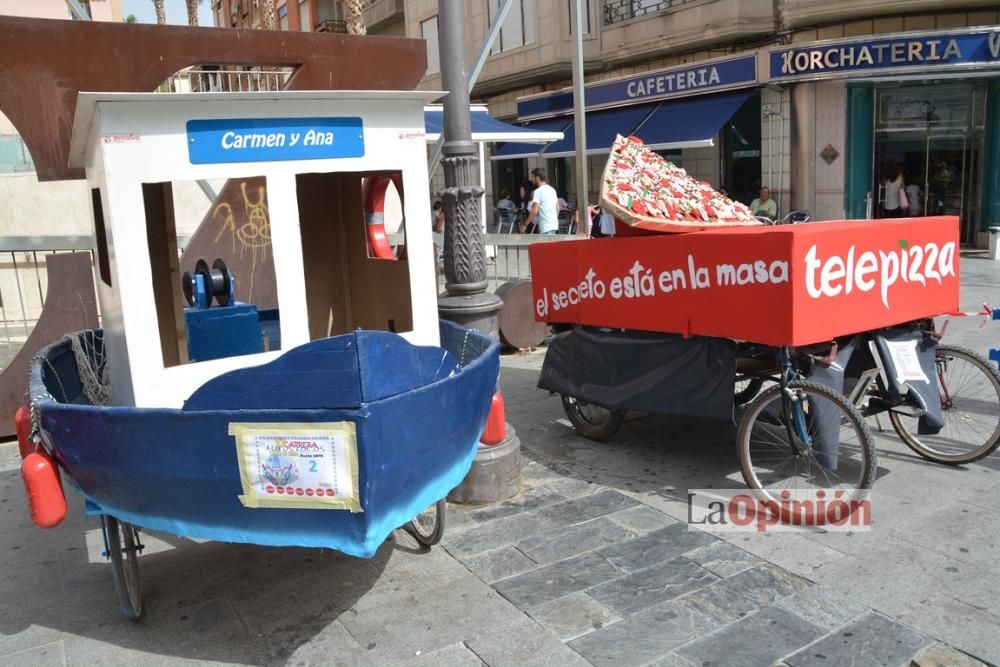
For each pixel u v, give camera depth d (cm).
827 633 327
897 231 461
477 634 342
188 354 466
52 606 388
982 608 338
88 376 483
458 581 388
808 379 443
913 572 370
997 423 487
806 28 1605
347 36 569
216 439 292
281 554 429
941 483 466
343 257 538
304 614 367
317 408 289
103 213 357
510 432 498
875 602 347
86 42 500
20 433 379
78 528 482
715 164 1845
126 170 330
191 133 340
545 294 580
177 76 906
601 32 2011
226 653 340
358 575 400
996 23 1486
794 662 310
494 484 475
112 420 302
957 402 531
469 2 2398
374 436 284
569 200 2292
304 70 566
